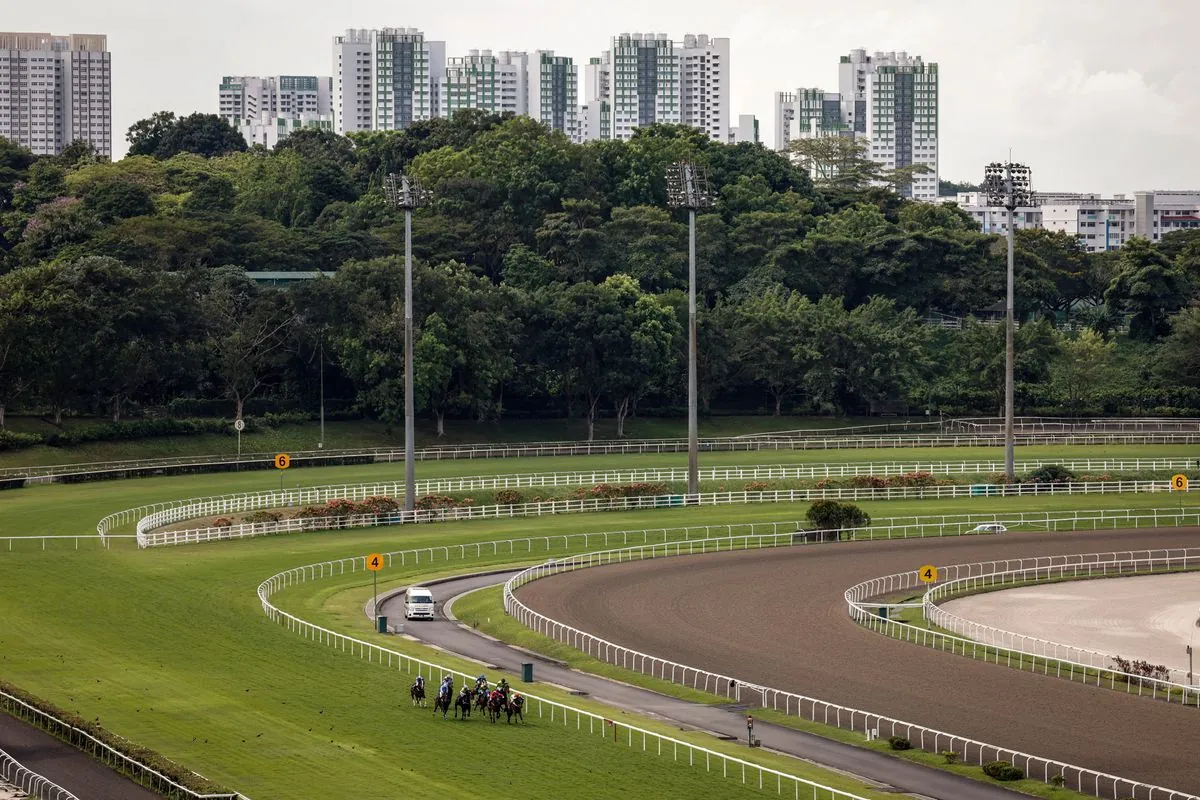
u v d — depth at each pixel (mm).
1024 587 128375
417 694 85500
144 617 108188
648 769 73875
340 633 105250
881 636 107500
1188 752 78938
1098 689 92062
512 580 125750
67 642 99062
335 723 80812
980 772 75375
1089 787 73250
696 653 102125
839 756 78438
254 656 96562
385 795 68875
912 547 147125
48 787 67750
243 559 135875
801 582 128375
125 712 81750
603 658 100562
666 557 141500
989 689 91938
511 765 74125
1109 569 136250
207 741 76625
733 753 77500
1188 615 117375
